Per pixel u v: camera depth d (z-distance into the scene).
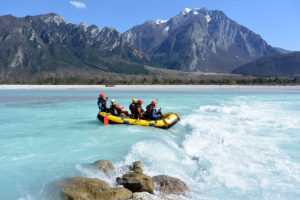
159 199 4.66
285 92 44.66
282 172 6.56
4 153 7.86
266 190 5.57
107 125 11.92
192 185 5.83
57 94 35.66
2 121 13.76
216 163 7.14
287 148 8.74
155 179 5.69
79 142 9.09
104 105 12.48
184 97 31.41
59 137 9.92
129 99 27.50
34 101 25.08
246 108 20.23
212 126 12.44
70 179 5.28
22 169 6.45
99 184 5.05
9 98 28.47
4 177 5.96
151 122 11.69
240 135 10.62
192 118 14.86
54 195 4.90
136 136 9.77
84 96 32.03
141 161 6.99
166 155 7.60
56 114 16.42
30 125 12.54
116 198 4.72
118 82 69.44
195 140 9.52
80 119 14.41
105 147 8.34
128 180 5.29
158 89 53.81
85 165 6.51
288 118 15.19
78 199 4.63
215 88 59.59
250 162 7.28
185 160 7.43
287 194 5.40
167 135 10.52
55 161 7.04
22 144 8.95
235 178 6.18
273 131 11.49
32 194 5.12
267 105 22.73
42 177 5.89
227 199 5.20
